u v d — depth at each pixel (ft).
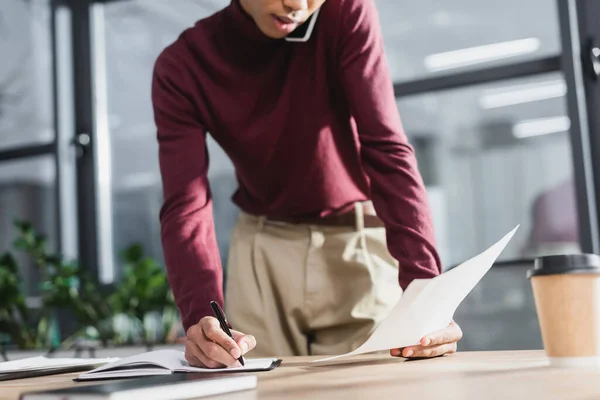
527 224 9.70
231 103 4.55
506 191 9.82
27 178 12.40
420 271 3.84
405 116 10.26
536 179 9.66
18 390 2.76
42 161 12.33
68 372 3.59
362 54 4.31
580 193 9.16
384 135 4.18
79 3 12.32
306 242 4.84
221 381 2.24
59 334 11.93
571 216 9.46
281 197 4.82
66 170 12.13
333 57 4.41
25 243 10.71
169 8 11.74
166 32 11.80
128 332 10.77
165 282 10.27
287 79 4.49
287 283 4.82
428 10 10.14
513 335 6.30
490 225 9.89
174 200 4.29
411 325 3.19
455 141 10.05
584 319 2.68
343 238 4.83
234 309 5.03
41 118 12.33
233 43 4.51
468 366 2.89
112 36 12.19
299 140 4.58
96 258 12.00
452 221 10.07
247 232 5.09
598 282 2.70
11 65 12.54
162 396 2.06
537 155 9.64
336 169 4.69
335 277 4.79
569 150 9.46
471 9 9.94
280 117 4.53
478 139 9.94
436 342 3.46
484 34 9.87
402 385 2.31
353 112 4.35
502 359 3.14
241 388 2.32
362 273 4.80
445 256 10.09
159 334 10.77
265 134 4.58
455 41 9.99
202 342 3.24
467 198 10.00
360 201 4.86
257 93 4.53
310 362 3.44
